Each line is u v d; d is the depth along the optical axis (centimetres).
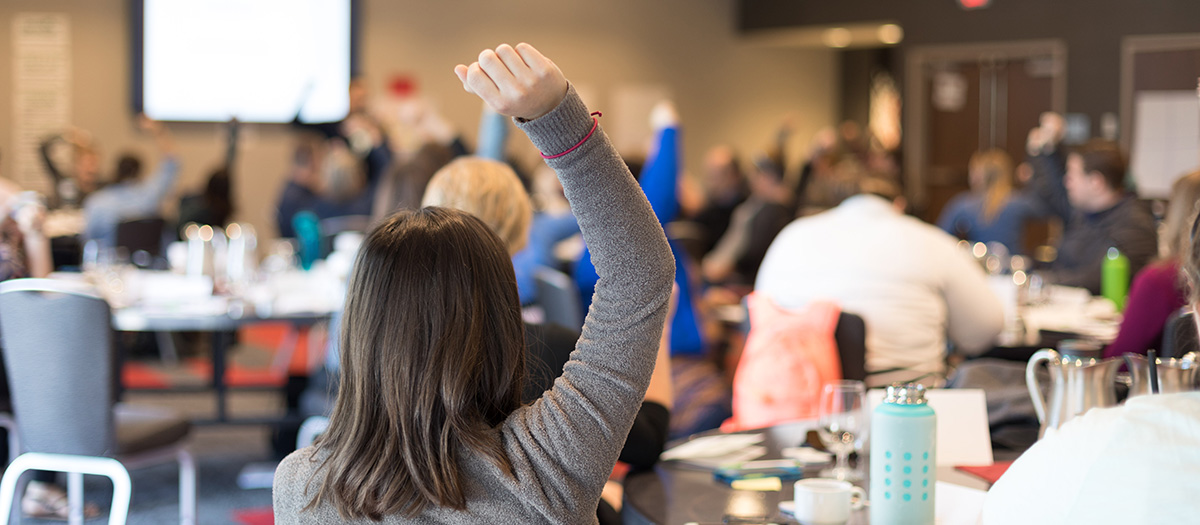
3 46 783
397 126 781
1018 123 859
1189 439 92
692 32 1006
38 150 749
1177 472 90
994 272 405
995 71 863
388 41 872
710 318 459
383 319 101
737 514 143
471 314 101
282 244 477
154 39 802
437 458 99
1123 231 409
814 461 172
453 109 902
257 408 506
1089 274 407
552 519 98
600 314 102
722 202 729
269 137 831
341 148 606
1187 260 113
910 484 129
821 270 286
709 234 726
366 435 101
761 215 594
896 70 905
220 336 384
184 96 811
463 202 202
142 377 571
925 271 279
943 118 896
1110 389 149
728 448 181
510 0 923
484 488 99
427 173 351
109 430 263
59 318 256
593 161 98
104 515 345
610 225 99
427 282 101
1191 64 760
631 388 101
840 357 256
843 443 160
